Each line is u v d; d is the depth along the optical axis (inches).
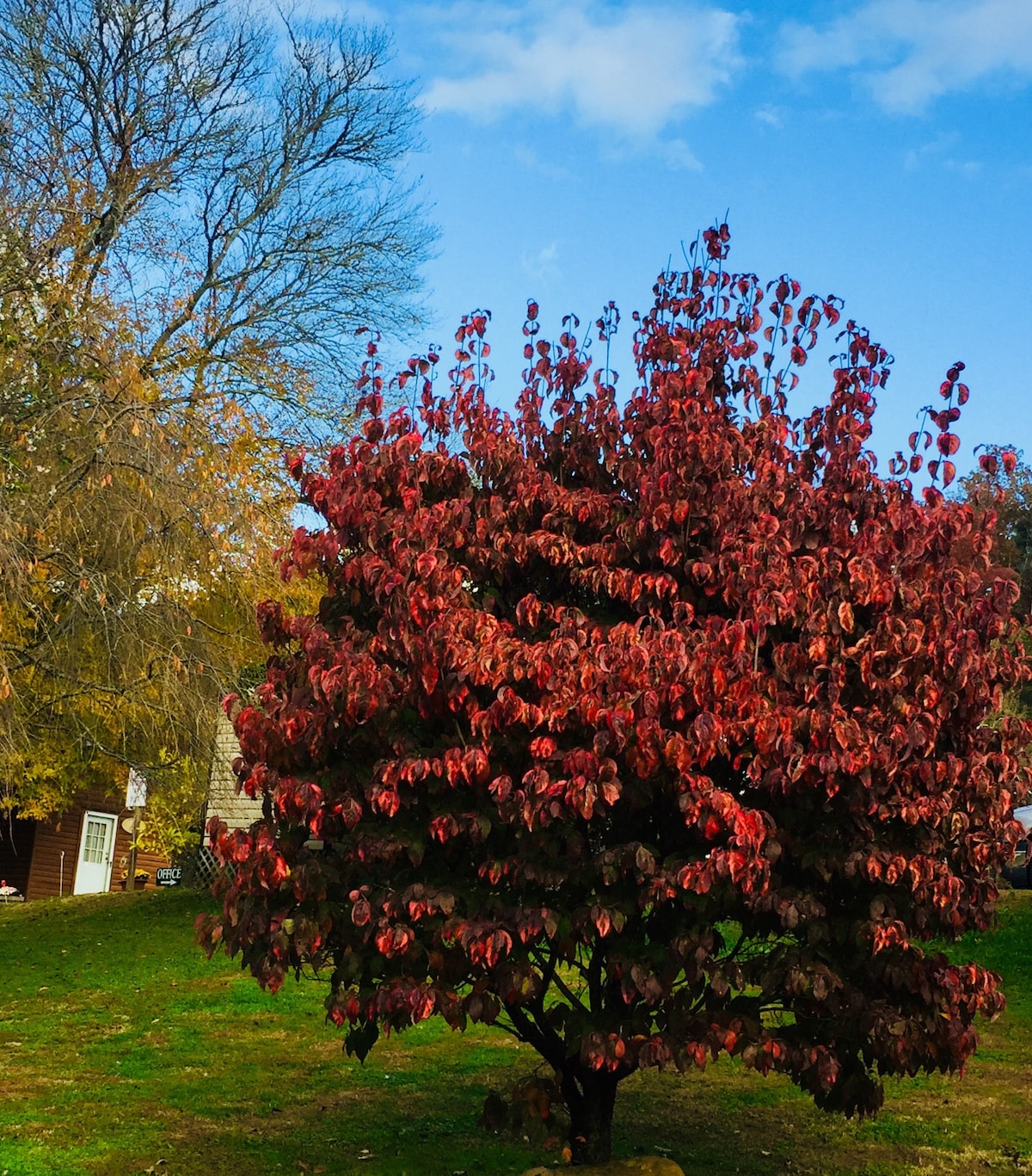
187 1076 386.6
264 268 829.2
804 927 247.1
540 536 253.6
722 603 256.2
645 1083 383.9
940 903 235.1
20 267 513.7
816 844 243.6
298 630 259.9
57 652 495.5
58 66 759.7
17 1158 296.8
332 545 260.5
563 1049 269.4
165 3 792.9
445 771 231.3
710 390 277.9
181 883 857.5
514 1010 266.1
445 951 245.0
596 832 251.3
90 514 481.1
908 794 243.0
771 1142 324.8
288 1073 389.7
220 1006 481.7
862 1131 332.2
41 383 493.4
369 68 877.8
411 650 230.7
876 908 237.8
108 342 515.5
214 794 683.4
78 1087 374.6
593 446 278.4
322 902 243.9
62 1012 488.1
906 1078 383.9
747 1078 388.8
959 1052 247.1
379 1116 344.5
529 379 289.3
